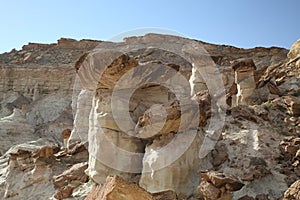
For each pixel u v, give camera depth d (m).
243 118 12.45
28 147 15.41
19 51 64.75
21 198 13.27
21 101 50.34
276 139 11.29
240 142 11.09
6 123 35.81
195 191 9.34
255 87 14.84
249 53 52.25
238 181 8.17
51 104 47.66
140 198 6.50
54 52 62.91
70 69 53.22
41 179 13.57
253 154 10.52
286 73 16.72
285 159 10.38
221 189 8.16
